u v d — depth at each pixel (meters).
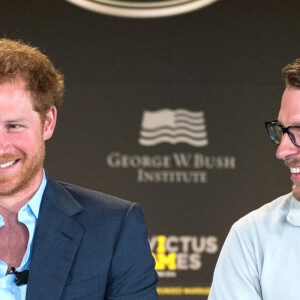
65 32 16.08
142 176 16.05
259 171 16.14
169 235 15.98
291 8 16.20
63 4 16.06
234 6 16.14
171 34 16.12
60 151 15.99
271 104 16.19
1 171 5.61
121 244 6.27
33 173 5.77
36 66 5.70
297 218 6.90
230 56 16.17
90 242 6.19
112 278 6.30
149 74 16.12
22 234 6.10
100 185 16.03
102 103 16.06
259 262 7.04
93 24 16.06
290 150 6.46
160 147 16.08
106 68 16.11
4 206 5.97
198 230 16.03
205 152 16.09
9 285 5.86
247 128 16.14
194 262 16.00
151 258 6.55
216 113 16.14
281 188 16.14
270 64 16.22
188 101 16.12
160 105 16.11
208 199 16.06
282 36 16.22
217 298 7.11
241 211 16.08
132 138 16.06
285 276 6.87
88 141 16.03
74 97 16.03
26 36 16.03
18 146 5.57
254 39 16.20
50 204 6.20
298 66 6.44
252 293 7.01
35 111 5.65
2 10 16.00
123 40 16.12
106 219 6.33
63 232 6.13
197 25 16.12
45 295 5.88
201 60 16.14
